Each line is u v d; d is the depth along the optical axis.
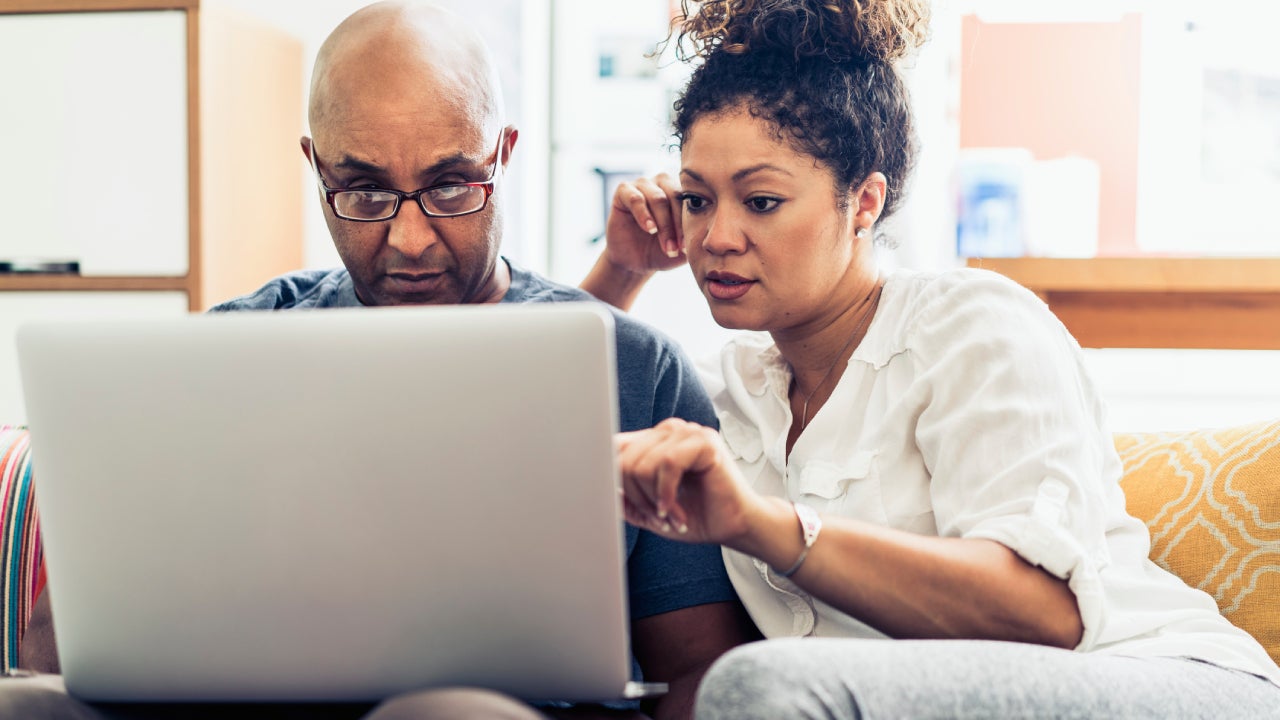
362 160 1.21
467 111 1.23
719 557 1.23
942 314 1.12
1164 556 1.26
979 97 2.42
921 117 2.53
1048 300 2.38
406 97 1.21
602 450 0.79
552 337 0.78
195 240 2.52
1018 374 1.03
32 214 2.57
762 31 1.13
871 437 1.12
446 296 1.28
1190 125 2.38
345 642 0.85
